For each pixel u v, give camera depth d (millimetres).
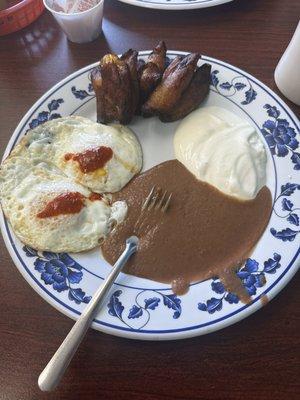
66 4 343
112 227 267
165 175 289
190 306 227
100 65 295
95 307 219
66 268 245
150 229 265
